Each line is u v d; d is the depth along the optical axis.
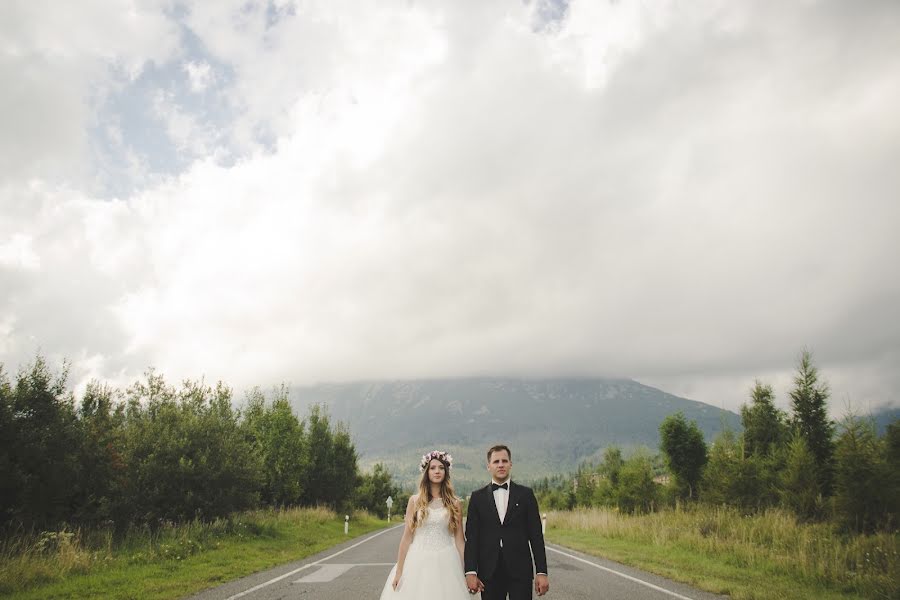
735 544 14.82
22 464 13.20
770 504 22.88
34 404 13.66
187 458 17.39
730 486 24.22
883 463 16.78
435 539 6.01
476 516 5.53
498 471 5.62
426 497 6.13
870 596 9.44
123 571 11.13
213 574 11.37
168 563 12.29
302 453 30.55
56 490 13.67
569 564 13.69
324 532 25.34
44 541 11.41
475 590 5.27
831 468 20.95
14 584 9.21
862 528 16.23
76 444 14.63
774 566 12.14
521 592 5.23
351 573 12.14
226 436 19.23
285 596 9.19
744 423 28.98
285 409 30.61
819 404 23.06
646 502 33.34
